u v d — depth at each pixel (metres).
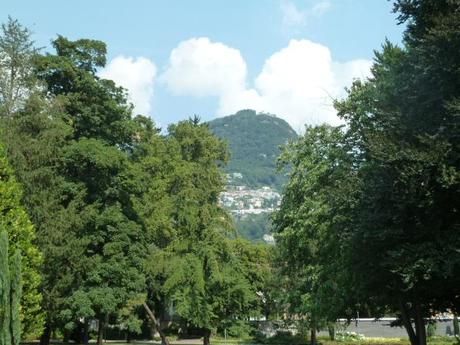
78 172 33.25
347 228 20.16
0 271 14.23
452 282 17.75
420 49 17.03
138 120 43.12
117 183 34.72
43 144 27.22
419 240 17.67
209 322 41.81
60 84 34.06
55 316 30.75
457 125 15.84
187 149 42.41
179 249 38.12
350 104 22.92
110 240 33.31
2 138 25.45
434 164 15.78
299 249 28.47
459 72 16.19
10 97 27.84
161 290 40.66
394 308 24.86
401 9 19.67
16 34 28.50
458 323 50.25
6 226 20.20
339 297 24.27
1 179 21.19
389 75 19.70
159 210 38.84
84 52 35.09
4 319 14.12
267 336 58.91
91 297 31.42
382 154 17.20
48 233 26.95
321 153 26.33
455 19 15.95
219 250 38.72
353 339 51.25
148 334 60.69
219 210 39.66
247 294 41.62
